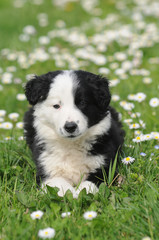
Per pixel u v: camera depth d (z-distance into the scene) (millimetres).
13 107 6273
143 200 3232
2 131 5723
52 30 10312
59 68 7500
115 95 5871
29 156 4418
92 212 3033
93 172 3883
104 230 2904
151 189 3338
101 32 9539
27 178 3930
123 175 3797
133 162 3984
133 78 6871
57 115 3771
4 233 2904
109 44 8500
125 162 3812
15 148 4520
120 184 3682
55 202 3295
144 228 2877
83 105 3785
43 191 3428
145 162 3867
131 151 4227
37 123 4094
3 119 5707
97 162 3889
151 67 7590
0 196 3438
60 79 3865
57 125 3738
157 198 3262
